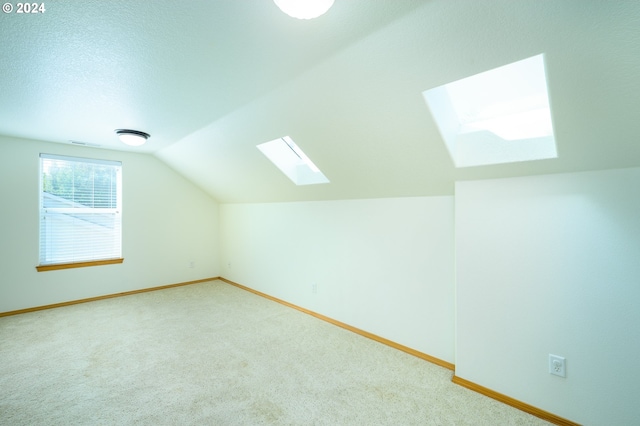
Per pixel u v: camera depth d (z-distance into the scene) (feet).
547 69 4.06
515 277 6.05
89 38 4.57
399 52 4.54
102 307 11.85
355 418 5.57
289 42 4.61
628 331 4.91
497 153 5.97
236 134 9.07
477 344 6.54
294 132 7.72
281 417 5.58
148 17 4.05
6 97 6.91
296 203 11.94
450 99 6.11
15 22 4.15
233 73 5.66
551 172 5.62
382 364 7.54
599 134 4.54
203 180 14.49
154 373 7.03
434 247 7.74
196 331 9.53
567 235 5.47
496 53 4.07
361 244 9.50
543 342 5.71
